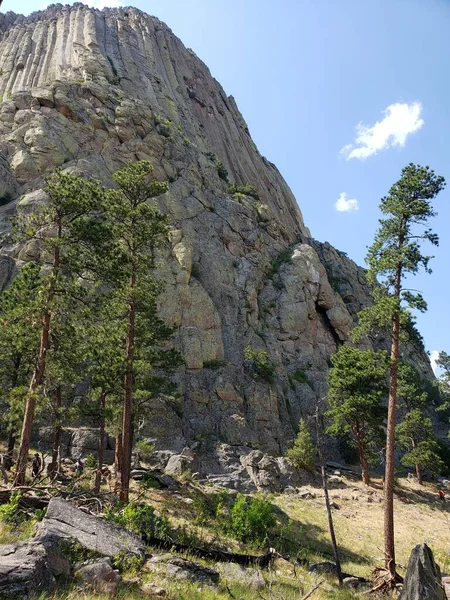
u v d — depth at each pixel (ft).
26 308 73.36
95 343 82.12
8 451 101.65
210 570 45.19
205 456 140.26
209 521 83.15
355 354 164.35
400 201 85.66
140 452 128.16
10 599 26.94
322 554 83.87
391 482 74.54
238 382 177.27
